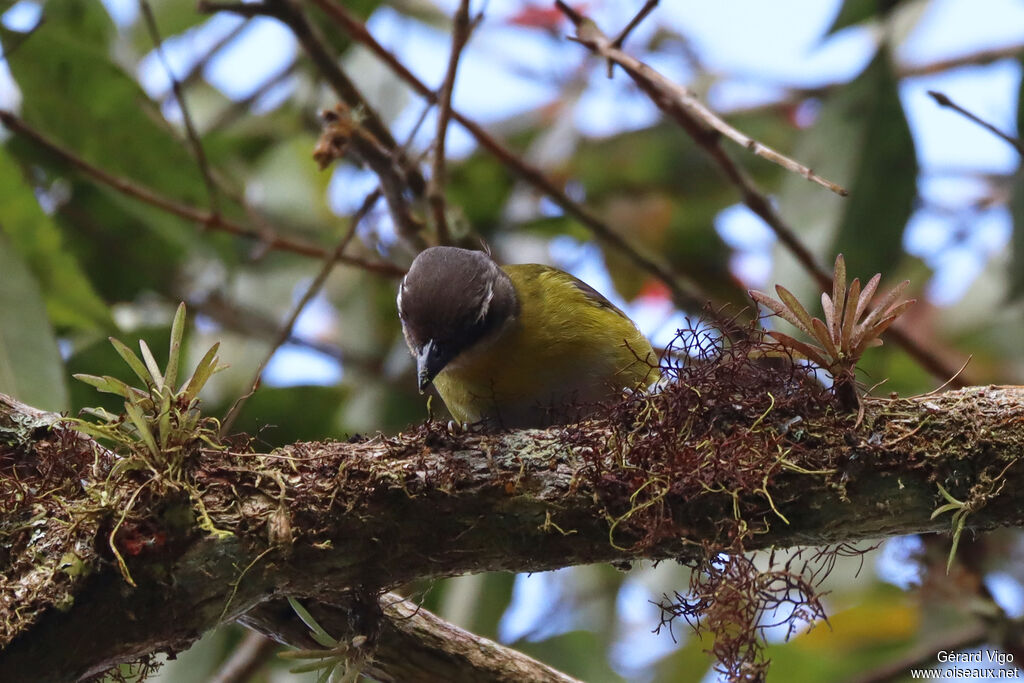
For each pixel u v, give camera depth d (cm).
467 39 946
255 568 581
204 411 1002
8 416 637
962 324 1372
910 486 595
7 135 1043
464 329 890
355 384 1209
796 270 972
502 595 1034
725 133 723
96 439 664
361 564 602
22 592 554
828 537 604
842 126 1012
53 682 553
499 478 609
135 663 617
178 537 568
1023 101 1034
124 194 1020
